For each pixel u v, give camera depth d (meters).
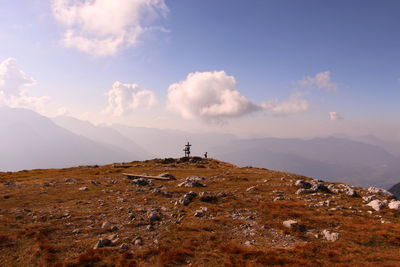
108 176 48.03
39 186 33.34
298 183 31.97
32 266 11.93
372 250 13.52
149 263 12.24
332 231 16.28
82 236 15.73
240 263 12.12
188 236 15.70
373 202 22.64
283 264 12.01
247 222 18.47
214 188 32.50
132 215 19.72
